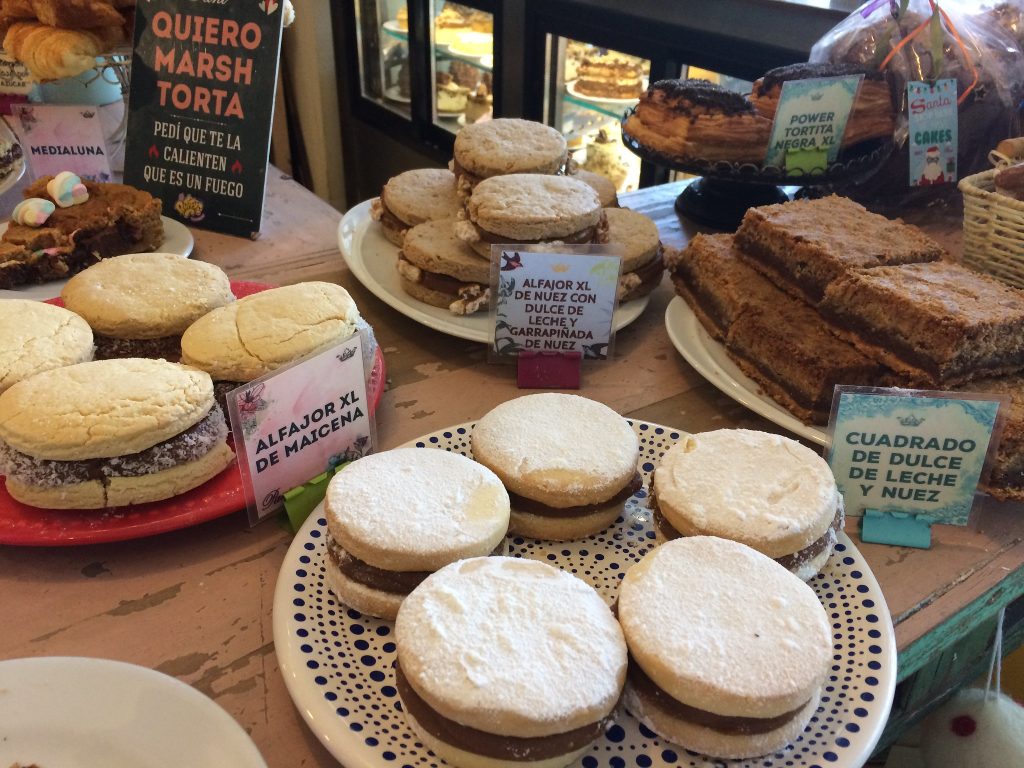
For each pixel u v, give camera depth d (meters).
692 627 0.87
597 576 1.08
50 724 0.83
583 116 3.30
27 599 1.03
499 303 1.43
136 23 1.90
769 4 2.31
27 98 2.10
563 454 1.12
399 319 1.67
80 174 1.99
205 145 1.92
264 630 1.01
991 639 1.46
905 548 1.16
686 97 1.96
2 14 1.88
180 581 1.07
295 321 1.24
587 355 1.49
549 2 2.96
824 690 0.90
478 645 0.83
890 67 1.93
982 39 1.95
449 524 0.97
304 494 1.15
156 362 1.17
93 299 1.31
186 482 1.11
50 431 1.04
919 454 1.13
